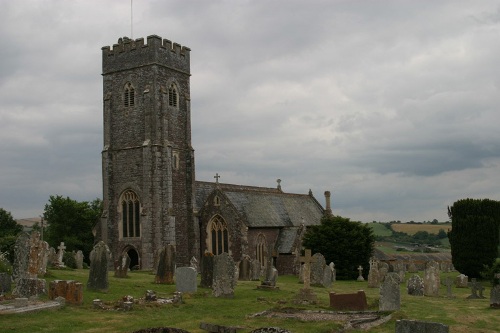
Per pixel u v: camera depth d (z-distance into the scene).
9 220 90.75
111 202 70.88
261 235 71.00
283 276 67.75
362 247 65.69
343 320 27.34
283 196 81.56
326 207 86.00
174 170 70.94
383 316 28.88
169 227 68.31
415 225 190.88
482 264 63.31
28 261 31.58
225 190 71.69
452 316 30.78
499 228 64.88
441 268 88.94
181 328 23.25
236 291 38.59
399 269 76.06
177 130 72.25
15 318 24.58
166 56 71.50
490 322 29.48
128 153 70.38
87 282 35.03
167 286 39.12
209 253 39.84
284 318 27.77
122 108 71.31
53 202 89.50
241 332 22.91
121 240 69.94
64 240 85.75
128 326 24.64
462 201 65.31
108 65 72.50
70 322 24.73
